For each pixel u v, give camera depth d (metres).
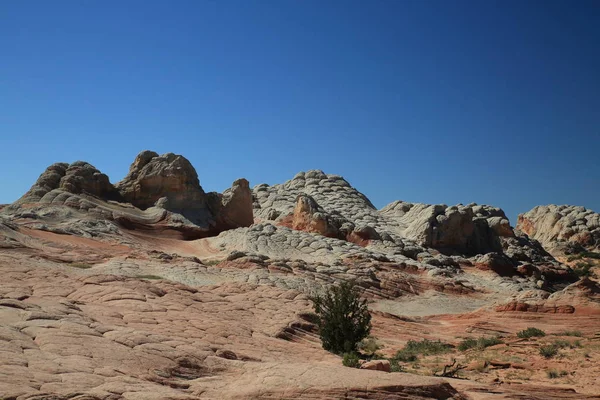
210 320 22.62
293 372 14.56
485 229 70.88
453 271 57.34
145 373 14.47
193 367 15.49
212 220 58.00
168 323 20.92
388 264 51.66
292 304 29.16
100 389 12.66
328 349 24.09
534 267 62.22
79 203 51.09
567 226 100.19
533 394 17.08
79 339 15.55
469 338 32.25
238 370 15.59
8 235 37.69
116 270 34.16
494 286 54.84
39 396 11.73
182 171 57.91
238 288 31.64
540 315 38.25
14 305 17.83
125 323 19.81
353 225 62.19
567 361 23.94
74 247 40.12
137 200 56.78
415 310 42.81
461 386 16.80
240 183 61.94
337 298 24.86
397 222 75.75
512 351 26.30
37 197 51.38
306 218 61.59
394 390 13.61
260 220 71.81
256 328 24.31
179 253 49.69
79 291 24.20
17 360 13.51
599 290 39.94
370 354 25.22
